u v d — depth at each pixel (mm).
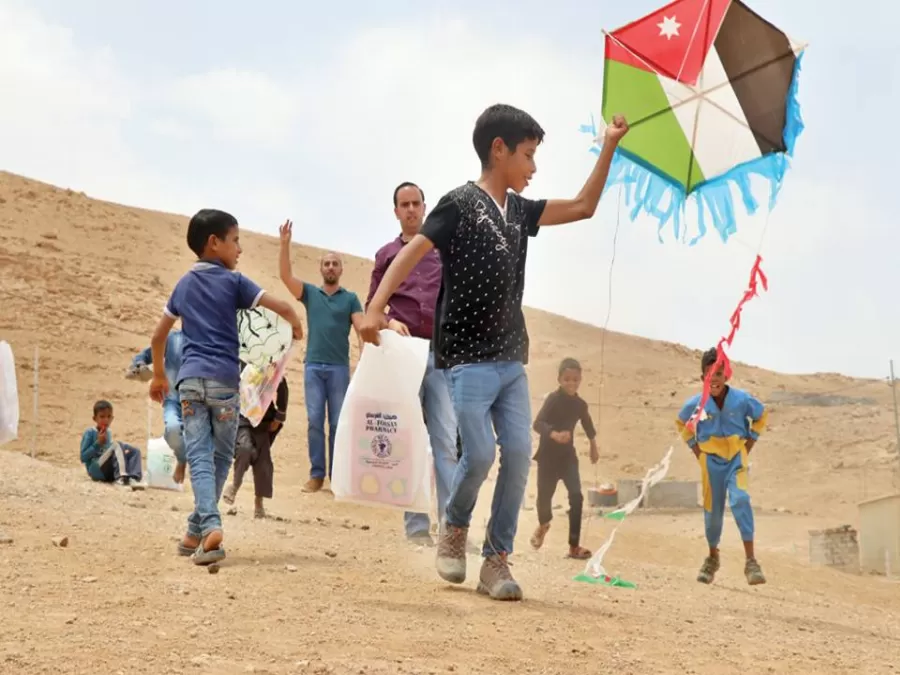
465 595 5664
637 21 6324
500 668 4285
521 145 5598
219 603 4977
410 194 8281
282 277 11562
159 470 12258
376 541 8430
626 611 5945
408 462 6070
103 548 6293
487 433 5480
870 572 21016
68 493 9352
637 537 14547
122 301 41219
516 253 5543
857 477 34781
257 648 4230
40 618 4434
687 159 6324
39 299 38688
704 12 6270
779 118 6285
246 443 10000
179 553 6336
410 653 4367
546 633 4961
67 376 31406
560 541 12961
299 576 5859
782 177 6293
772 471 36719
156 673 3785
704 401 8742
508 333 5555
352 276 66438
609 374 47500
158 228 55500
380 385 6113
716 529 8969
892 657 5547
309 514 11133
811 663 5055
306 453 26109
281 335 7195
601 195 5777
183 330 6586
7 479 9828
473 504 5707
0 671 3668
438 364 5621
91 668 3783
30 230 47500
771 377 57469
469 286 5457
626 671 4449
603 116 6359
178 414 9961
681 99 6312
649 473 8766
